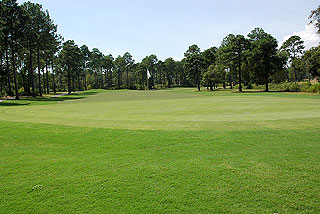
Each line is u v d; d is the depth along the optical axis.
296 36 73.88
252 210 3.58
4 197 4.07
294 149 6.21
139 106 19.61
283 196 3.93
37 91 62.12
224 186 4.29
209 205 3.73
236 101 22.81
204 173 4.82
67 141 7.35
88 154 6.15
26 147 6.86
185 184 4.38
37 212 3.64
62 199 3.97
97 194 4.10
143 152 6.20
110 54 116.81
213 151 6.17
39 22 45.75
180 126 9.35
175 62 120.56
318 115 11.70
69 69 69.06
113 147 6.69
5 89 54.22
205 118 11.56
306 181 4.41
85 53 99.06
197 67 74.00
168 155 5.93
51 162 5.59
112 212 3.60
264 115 12.17
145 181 4.53
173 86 118.44
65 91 83.00
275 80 65.44
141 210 3.64
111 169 5.12
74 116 13.46
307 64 46.88
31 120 11.52
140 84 111.00
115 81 130.25
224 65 72.06
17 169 5.20
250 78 59.62
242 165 5.19
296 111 13.56
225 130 8.44
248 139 7.19
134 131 8.42
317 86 40.41
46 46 48.31
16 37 39.00
